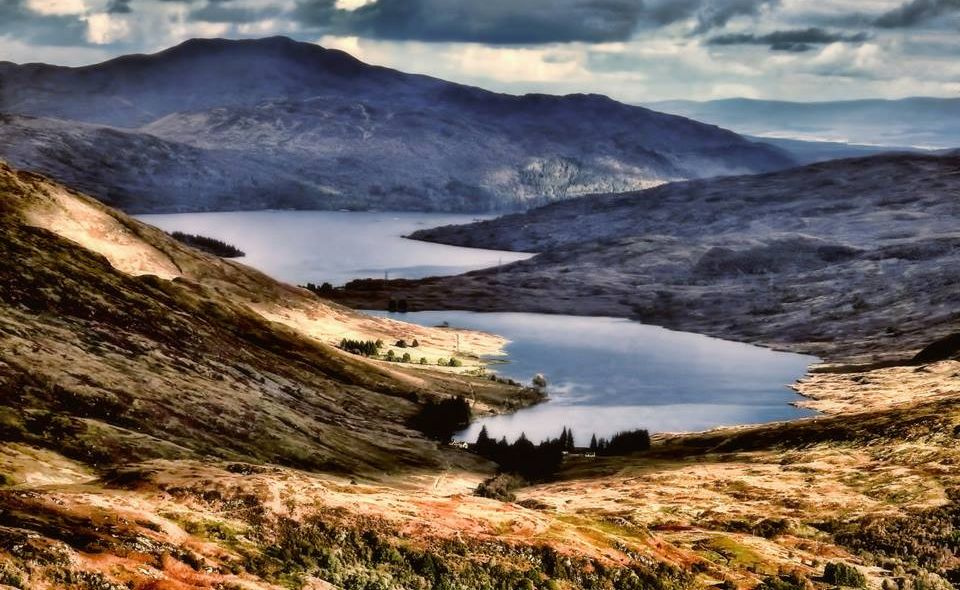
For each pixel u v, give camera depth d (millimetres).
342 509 90250
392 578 79250
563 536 97250
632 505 150875
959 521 131000
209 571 69062
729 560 111562
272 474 100125
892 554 123875
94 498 79625
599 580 89438
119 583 61750
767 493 155625
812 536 131750
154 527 74812
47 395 139875
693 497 155375
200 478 92938
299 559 78250
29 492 77312
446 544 87625
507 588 82875
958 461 159500
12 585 56438
